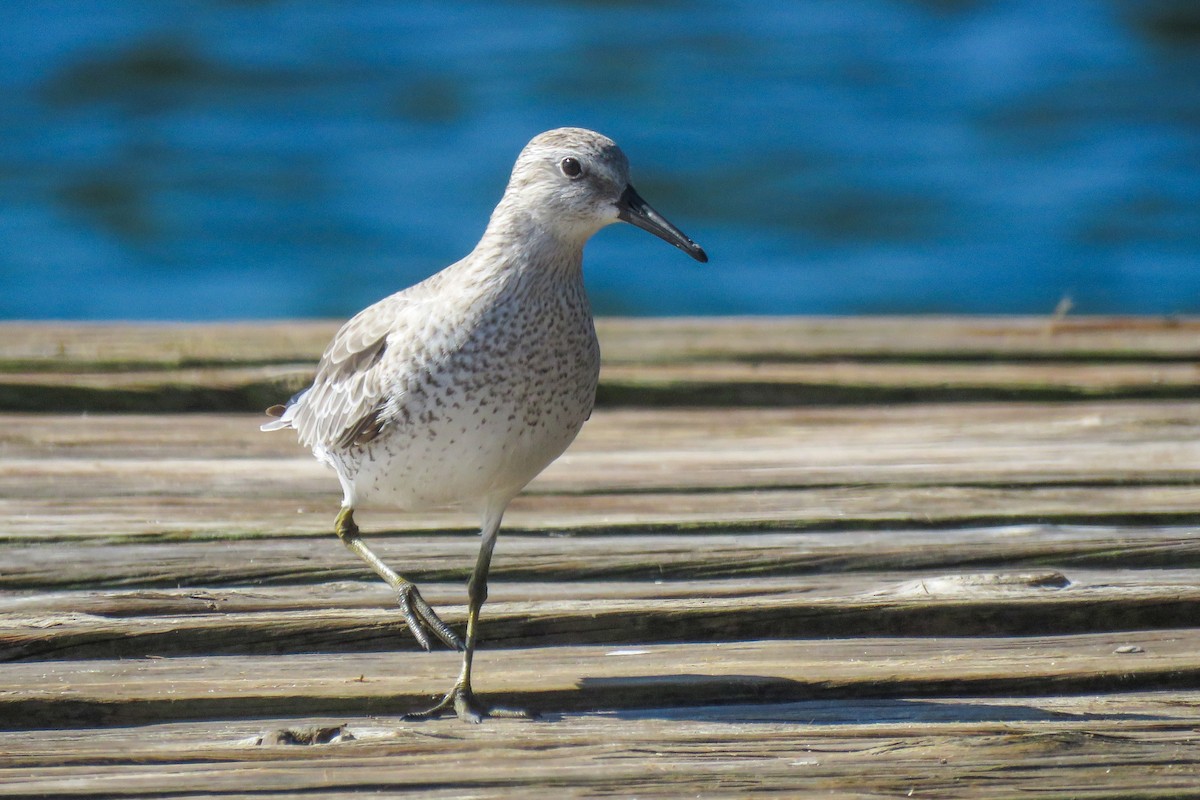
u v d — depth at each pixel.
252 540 9.49
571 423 7.89
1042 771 6.46
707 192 29.20
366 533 9.63
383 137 31.08
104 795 6.20
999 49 36.72
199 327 14.41
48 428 12.05
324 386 8.60
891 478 10.90
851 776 6.43
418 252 26.38
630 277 25.89
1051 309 24.89
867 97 33.69
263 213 27.77
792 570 9.13
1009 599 8.28
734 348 13.88
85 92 33.06
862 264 26.50
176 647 7.83
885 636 8.20
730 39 37.16
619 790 6.31
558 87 33.66
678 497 10.48
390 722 7.08
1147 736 6.82
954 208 28.53
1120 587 8.51
